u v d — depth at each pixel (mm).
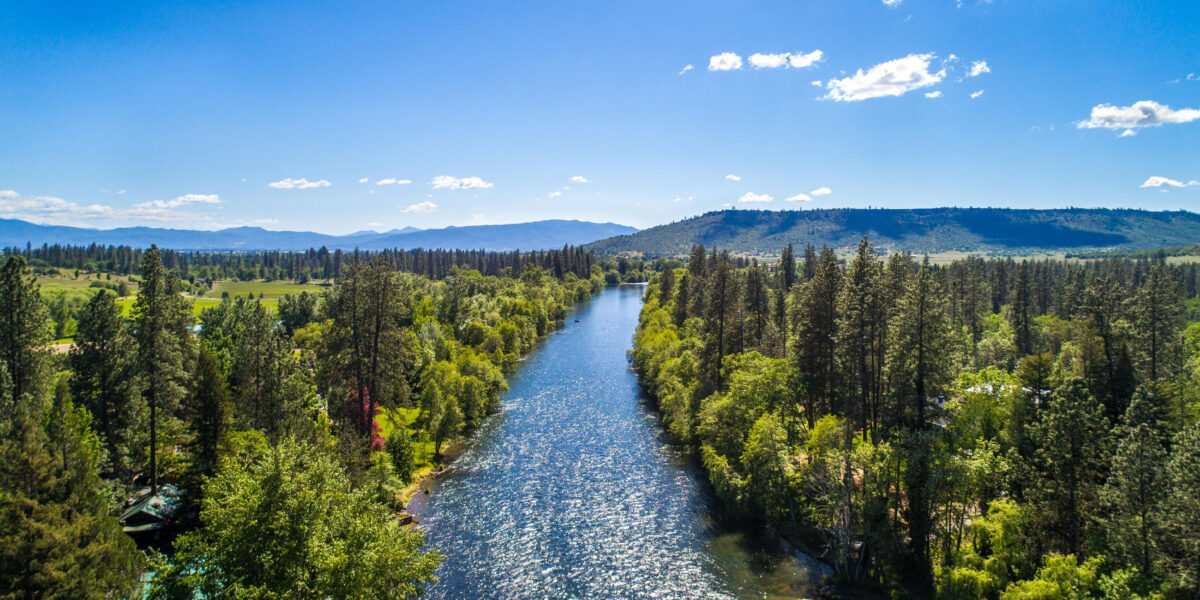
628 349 126875
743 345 77125
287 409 51562
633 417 80750
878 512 42094
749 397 57281
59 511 29891
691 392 72125
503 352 112875
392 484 53781
